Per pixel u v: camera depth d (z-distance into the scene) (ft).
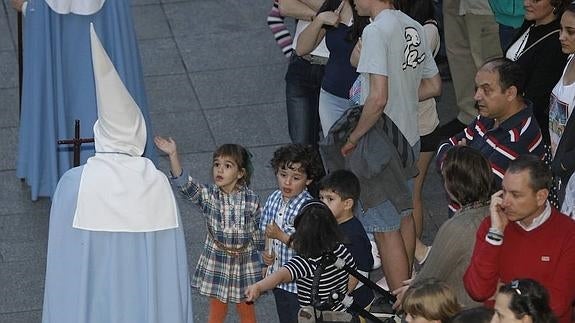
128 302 40.86
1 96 72.13
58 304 40.63
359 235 44.83
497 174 44.68
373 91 48.34
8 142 67.82
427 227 61.21
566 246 37.96
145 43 77.82
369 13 49.85
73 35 60.39
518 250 38.29
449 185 40.42
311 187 49.49
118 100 39.50
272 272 47.09
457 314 35.63
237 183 48.65
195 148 67.51
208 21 80.48
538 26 50.98
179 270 41.24
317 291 41.88
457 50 67.00
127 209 39.73
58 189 40.40
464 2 65.05
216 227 48.73
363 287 44.93
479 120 47.06
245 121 70.08
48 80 60.59
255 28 79.77
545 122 51.03
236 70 75.10
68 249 40.22
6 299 55.21
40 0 59.26
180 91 72.95
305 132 59.31
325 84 55.06
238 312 51.67
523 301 33.94
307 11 57.26
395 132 49.83
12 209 62.23
